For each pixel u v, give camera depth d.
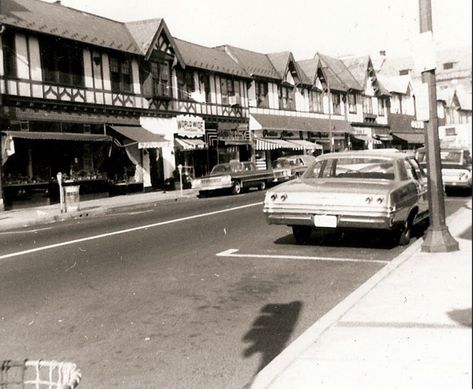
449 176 17.73
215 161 34.03
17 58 21.55
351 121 50.88
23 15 22.17
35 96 22.11
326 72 47.00
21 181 21.56
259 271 7.91
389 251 9.09
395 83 60.84
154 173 29.53
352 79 51.62
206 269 8.15
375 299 5.56
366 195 8.53
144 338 5.18
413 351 4.02
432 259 7.27
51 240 11.84
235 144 35.25
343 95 49.91
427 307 5.11
